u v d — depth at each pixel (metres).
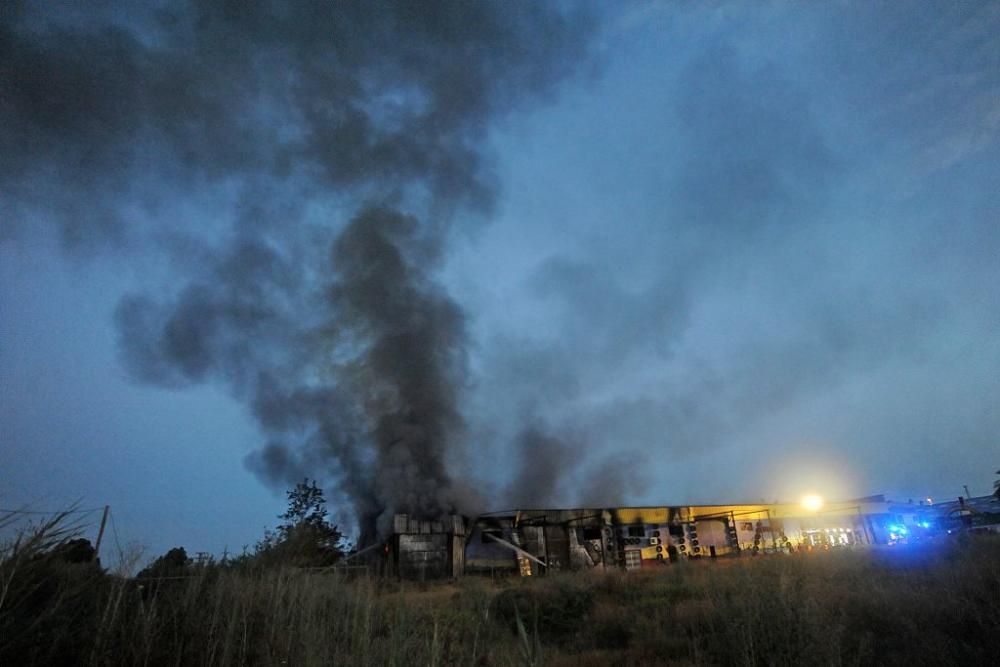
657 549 37.00
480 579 24.52
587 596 14.74
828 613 9.33
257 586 7.39
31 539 4.87
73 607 5.11
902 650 7.98
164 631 5.75
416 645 5.85
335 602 7.59
